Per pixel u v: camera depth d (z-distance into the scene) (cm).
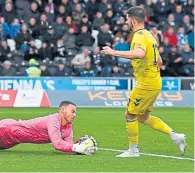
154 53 2506
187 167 2312
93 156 2556
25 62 5700
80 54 5766
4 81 5384
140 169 2253
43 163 2358
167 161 2459
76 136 3366
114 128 3747
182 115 4725
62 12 6247
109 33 6050
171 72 5959
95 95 5534
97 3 6462
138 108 2541
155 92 2539
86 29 6094
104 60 5791
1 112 4756
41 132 2569
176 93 5631
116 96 5566
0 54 5700
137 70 2525
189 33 6378
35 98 5397
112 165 2331
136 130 2556
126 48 5981
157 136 3341
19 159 2453
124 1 6631
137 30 2503
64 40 5994
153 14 6550
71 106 2552
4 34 5869
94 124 3975
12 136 2586
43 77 5450
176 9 6562
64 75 5684
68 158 2486
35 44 5803
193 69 6012
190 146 2966
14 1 6216
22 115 4500
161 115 4716
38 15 6116
